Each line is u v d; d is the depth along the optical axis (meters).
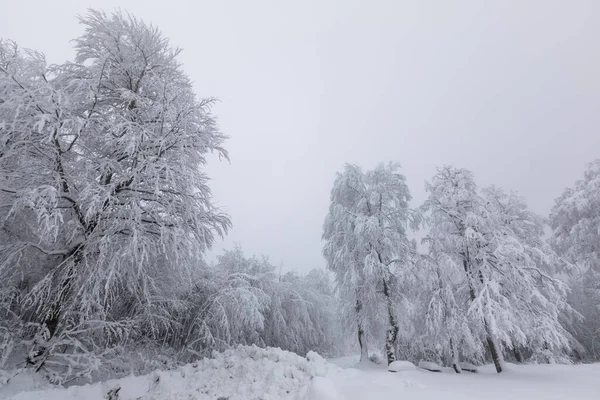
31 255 7.74
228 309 11.88
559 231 21.86
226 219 9.77
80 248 7.64
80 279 7.17
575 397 6.68
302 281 27.02
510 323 10.75
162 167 7.83
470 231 12.83
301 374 7.62
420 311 14.50
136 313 9.60
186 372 8.14
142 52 9.36
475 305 11.58
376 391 6.26
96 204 7.09
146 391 7.01
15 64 7.62
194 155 9.50
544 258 12.61
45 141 7.22
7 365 6.71
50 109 6.86
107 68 8.84
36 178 7.05
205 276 13.31
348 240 17.45
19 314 7.93
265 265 19.97
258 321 12.12
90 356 7.25
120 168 8.14
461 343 13.51
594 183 19.34
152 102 9.60
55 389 6.27
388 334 15.48
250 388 6.89
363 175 19.14
